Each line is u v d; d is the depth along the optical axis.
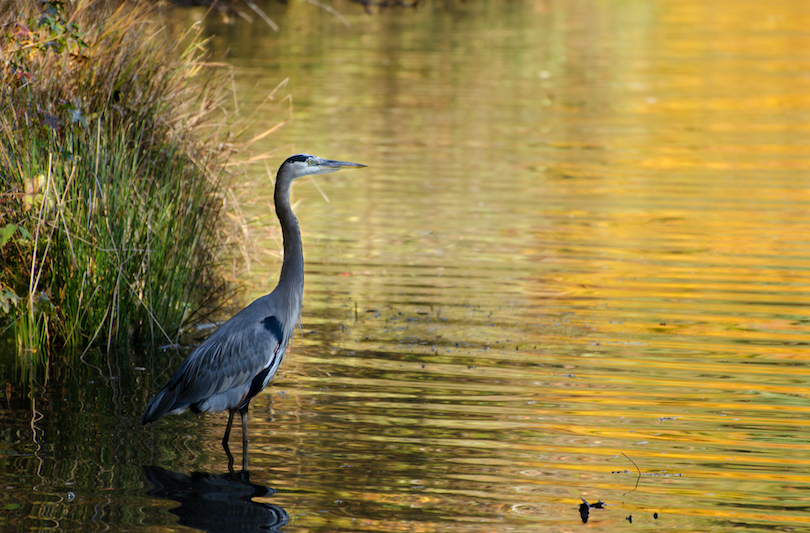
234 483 8.29
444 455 8.96
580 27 46.28
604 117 27.17
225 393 8.88
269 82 29.94
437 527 7.57
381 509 7.86
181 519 7.58
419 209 18.44
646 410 10.11
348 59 35.50
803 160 22.36
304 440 9.25
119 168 11.82
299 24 44.62
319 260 15.50
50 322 11.55
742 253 15.83
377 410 10.02
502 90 30.94
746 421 9.85
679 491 8.30
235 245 14.30
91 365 11.05
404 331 12.52
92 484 8.17
